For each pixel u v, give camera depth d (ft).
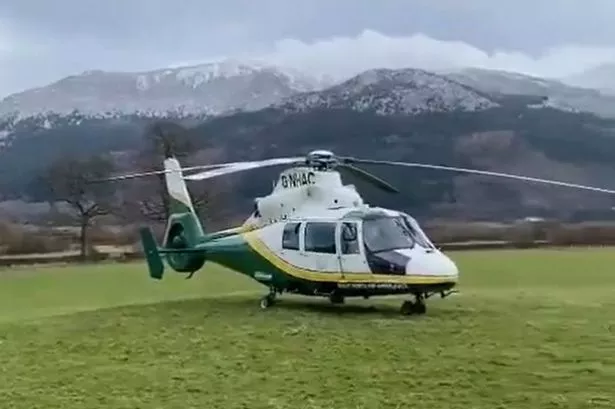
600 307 47.83
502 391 27.89
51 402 28.19
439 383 29.19
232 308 49.65
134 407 27.27
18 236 176.04
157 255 55.67
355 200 48.44
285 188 50.16
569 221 280.31
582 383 28.73
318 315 45.65
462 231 217.56
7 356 36.60
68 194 196.65
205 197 165.07
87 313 49.19
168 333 41.01
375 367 31.99
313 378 30.60
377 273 44.47
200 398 28.22
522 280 76.33
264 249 49.47
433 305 49.37
